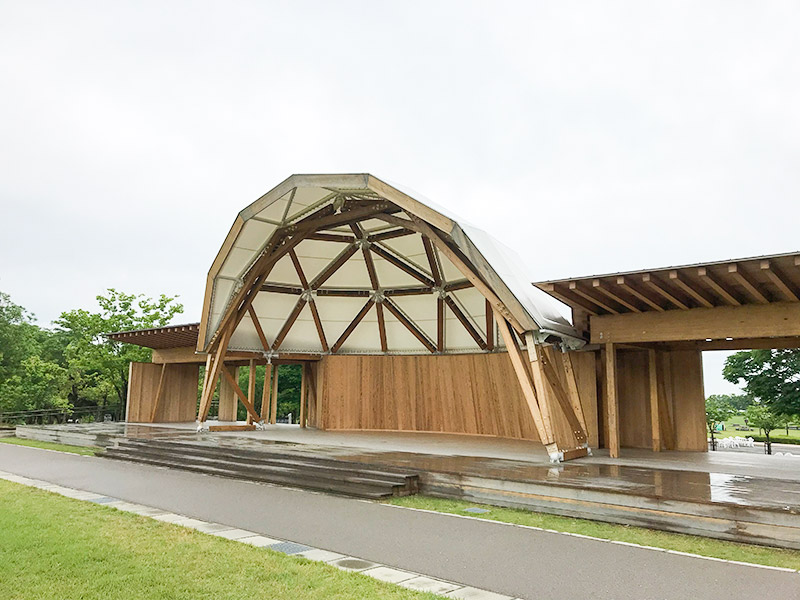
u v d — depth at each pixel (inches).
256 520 322.3
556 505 336.2
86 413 1592.0
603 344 585.0
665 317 504.4
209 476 495.2
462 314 856.3
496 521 318.7
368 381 941.2
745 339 571.5
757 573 224.1
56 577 212.7
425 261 858.8
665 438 611.5
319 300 941.8
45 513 331.9
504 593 204.2
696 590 206.1
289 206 700.0
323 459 473.7
